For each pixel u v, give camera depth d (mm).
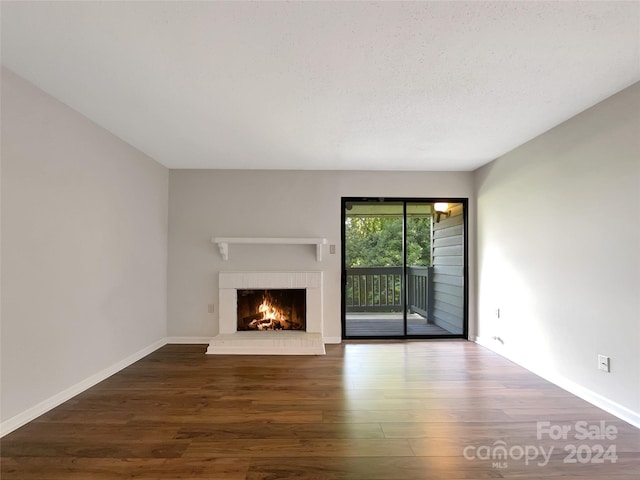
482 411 2494
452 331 4832
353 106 2605
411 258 4820
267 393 2820
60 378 2600
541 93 2400
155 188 4117
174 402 2639
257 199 4504
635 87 2266
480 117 2818
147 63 2037
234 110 2688
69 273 2688
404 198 4586
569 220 2861
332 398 2723
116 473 1783
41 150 2406
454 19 1626
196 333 4426
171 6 1546
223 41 1811
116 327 3326
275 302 4652
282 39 1789
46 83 2299
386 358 3791
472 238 4582
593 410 2504
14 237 2211
